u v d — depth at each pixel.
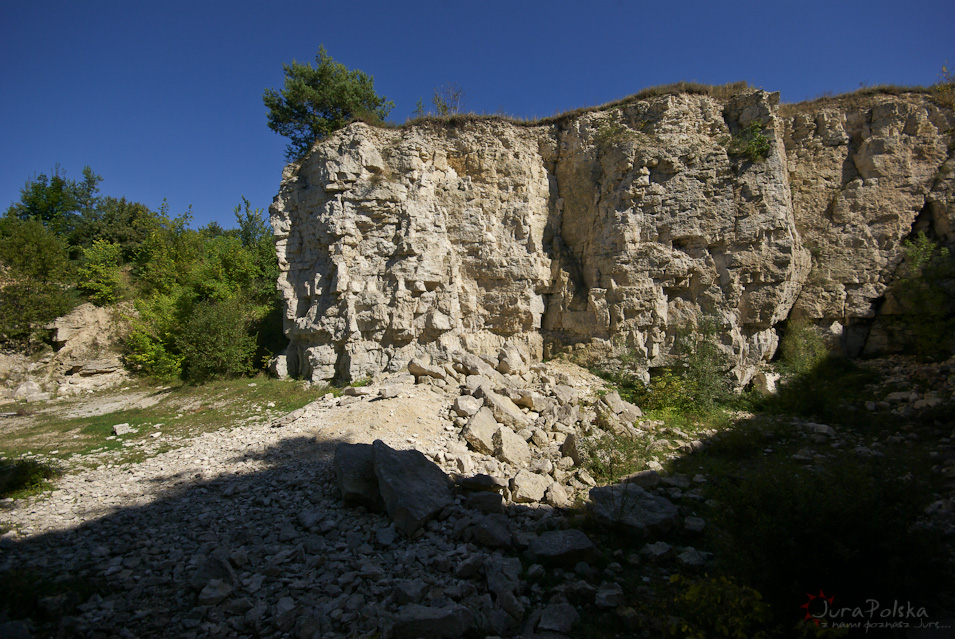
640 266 13.41
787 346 13.70
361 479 6.63
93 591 5.01
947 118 14.36
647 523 5.84
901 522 3.99
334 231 14.77
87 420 13.84
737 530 4.61
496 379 12.34
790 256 12.59
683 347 12.80
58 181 27.86
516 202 15.27
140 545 5.90
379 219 15.06
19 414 15.48
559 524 6.18
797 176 14.80
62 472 9.31
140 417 13.55
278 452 8.68
